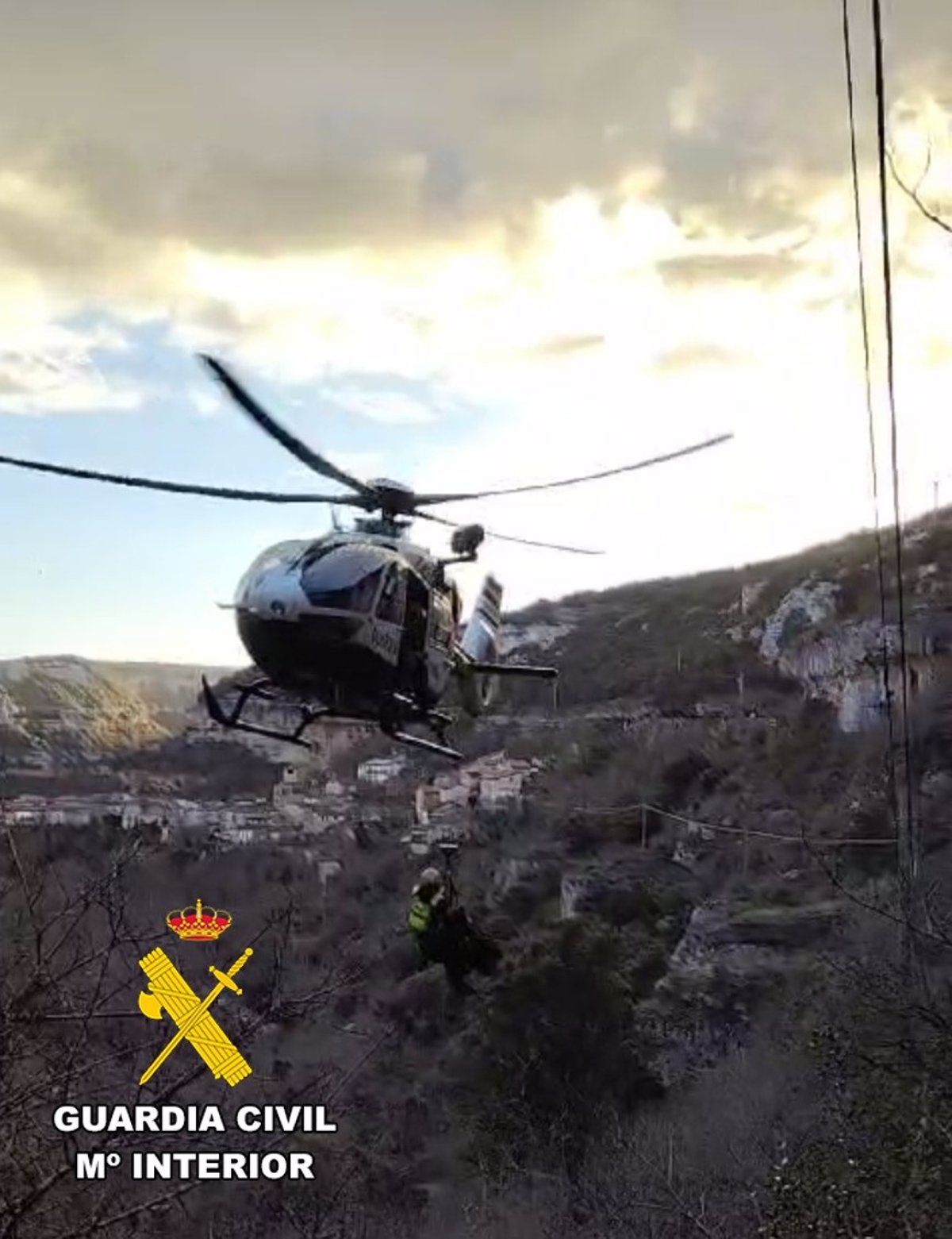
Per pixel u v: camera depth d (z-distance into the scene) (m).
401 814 62.16
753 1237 17.28
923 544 77.12
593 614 98.88
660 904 47.78
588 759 70.19
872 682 59.66
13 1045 8.51
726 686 80.25
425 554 12.09
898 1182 13.43
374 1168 25.61
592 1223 24.98
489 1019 32.59
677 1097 31.50
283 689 11.80
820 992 23.17
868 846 43.84
